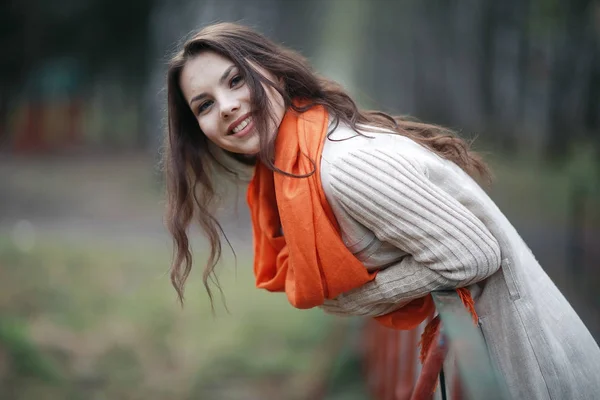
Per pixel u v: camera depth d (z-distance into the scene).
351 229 1.97
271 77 2.12
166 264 9.84
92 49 30.00
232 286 8.81
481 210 1.99
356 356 5.14
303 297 2.01
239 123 2.08
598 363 2.07
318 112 2.07
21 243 11.15
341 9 34.38
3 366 5.41
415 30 26.11
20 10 26.98
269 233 2.26
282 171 1.99
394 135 2.04
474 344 1.57
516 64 22.81
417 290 1.95
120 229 13.26
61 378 5.43
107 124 31.75
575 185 9.96
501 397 1.37
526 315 1.97
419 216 1.86
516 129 23.06
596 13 15.17
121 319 7.08
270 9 30.88
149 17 29.75
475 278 1.90
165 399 5.37
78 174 21.47
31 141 28.50
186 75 2.15
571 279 7.33
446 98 25.70
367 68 34.56
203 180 2.45
